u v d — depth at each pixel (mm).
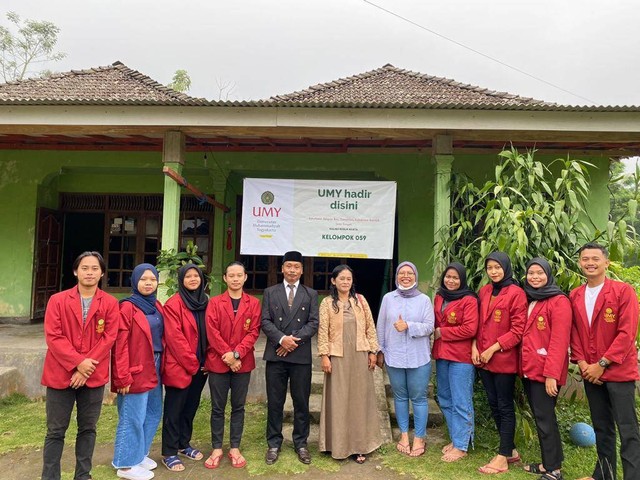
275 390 3395
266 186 5184
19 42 18938
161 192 7262
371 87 7191
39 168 6762
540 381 3037
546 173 5910
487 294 3412
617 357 2816
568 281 3717
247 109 4535
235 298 3420
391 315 3596
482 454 3500
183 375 3213
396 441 3744
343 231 5133
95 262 2885
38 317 6895
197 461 3379
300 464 3326
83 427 2898
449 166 4641
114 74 7508
